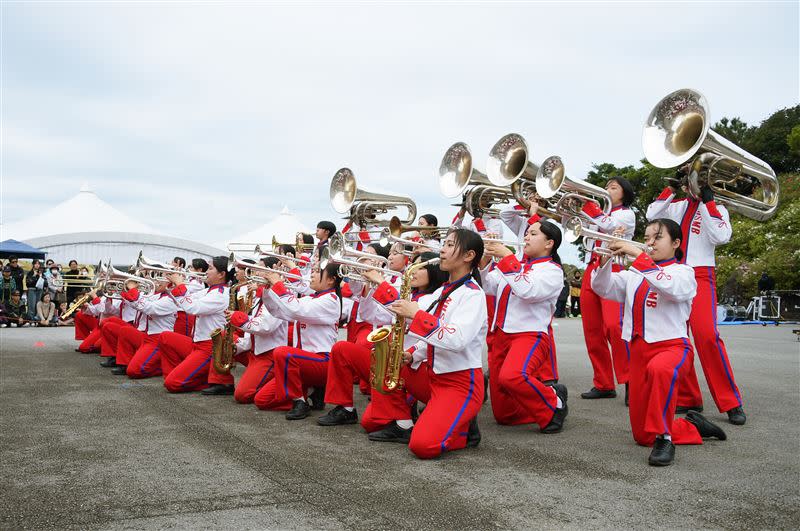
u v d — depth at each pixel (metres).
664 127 5.93
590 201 7.00
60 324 18.69
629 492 4.06
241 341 7.32
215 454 4.84
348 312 7.57
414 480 4.27
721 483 4.24
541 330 5.87
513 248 8.02
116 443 5.14
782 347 12.44
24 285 18.59
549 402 5.64
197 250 26.09
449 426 4.81
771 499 3.95
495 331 6.07
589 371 9.33
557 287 5.81
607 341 7.29
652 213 6.86
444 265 5.11
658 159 5.86
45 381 8.22
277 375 6.25
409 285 5.40
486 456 4.88
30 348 11.99
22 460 4.65
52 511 3.66
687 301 5.13
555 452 5.00
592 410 6.63
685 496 3.99
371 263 6.54
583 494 4.02
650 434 5.08
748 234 24.64
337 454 4.89
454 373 4.96
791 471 4.50
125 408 6.56
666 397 4.78
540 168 6.91
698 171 6.02
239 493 3.97
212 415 6.27
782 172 31.05
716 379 6.05
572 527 3.50
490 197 7.74
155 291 8.98
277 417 6.22
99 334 11.22
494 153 7.37
